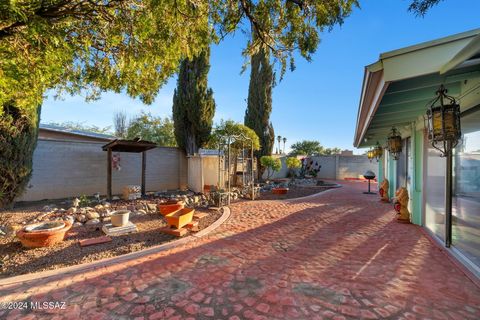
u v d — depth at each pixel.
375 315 2.28
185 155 11.55
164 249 3.95
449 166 3.88
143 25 2.77
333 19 2.68
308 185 14.55
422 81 2.74
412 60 2.23
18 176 5.60
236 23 2.92
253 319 2.22
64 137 11.47
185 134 11.47
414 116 4.91
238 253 3.82
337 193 11.27
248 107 16.25
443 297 2.57
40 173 7.31
